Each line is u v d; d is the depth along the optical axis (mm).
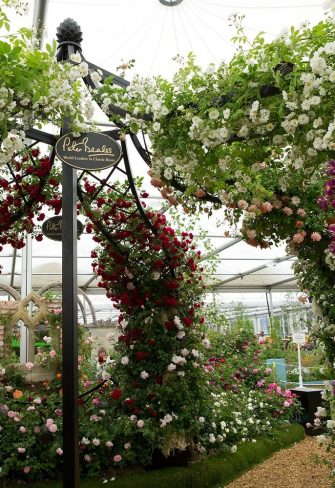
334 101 1956
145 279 3957
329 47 1835
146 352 3932
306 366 10391
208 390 4266
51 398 3904
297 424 5508
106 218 3801
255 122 2094
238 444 4461
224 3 3805
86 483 3373
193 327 4098
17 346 7164
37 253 10508
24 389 4766
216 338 6527
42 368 5043
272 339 9391
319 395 5668
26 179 3639
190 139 2322
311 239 3346
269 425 5102
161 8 3904
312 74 1896
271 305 16078
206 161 2371
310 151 2143
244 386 5676
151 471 3629
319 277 3328
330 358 3205
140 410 3814
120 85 2738
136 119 2451
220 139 2211
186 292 4078
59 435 3516
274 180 3225
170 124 2328
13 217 3543
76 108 2340
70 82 2293
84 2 3834
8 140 2195
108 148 2652
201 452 4035
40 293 6500
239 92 2119
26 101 2203
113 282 4062
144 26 4102
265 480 3826
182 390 3826
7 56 2025
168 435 3654
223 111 2168
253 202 3023
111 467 3600
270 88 2068
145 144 2914
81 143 2623
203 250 9812
